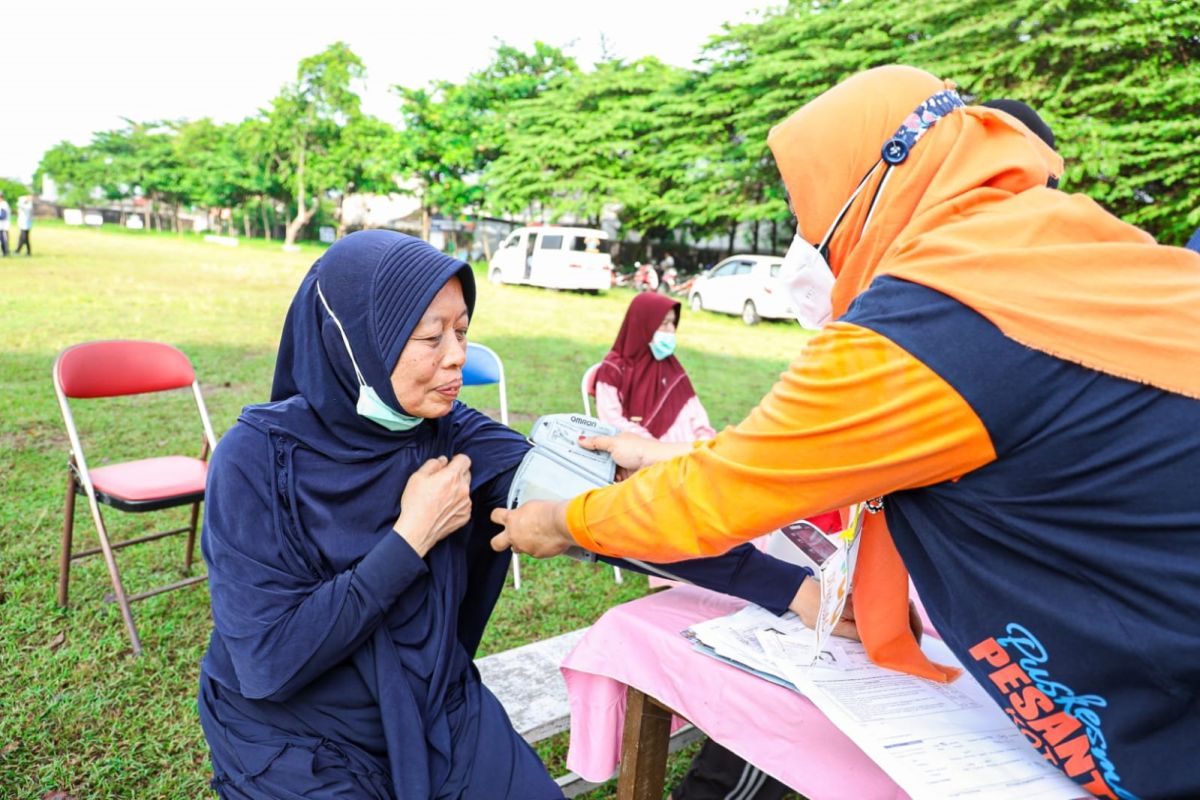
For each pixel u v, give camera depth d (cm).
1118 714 105
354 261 152
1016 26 1700
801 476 113
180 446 569
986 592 113
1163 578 98
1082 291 103
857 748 135
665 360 432
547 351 1113
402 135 3525
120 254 2445
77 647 317
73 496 344
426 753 150
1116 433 100
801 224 140
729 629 156
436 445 168
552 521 150
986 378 102
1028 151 122
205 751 264
